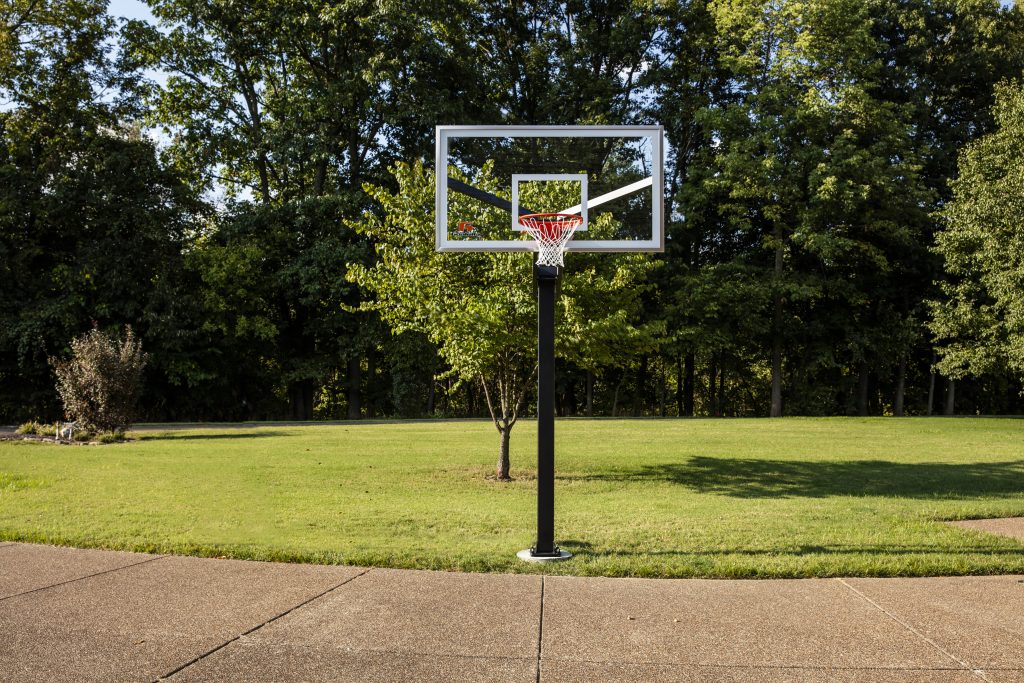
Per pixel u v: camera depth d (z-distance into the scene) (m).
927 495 11.09
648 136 8.37
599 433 21.41
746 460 15.37
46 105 29.27
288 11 30.17
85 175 27.73
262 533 7.75
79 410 18.78
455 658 4.37
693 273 33.59
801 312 35.88
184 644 4.55
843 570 6.29
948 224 27.56
